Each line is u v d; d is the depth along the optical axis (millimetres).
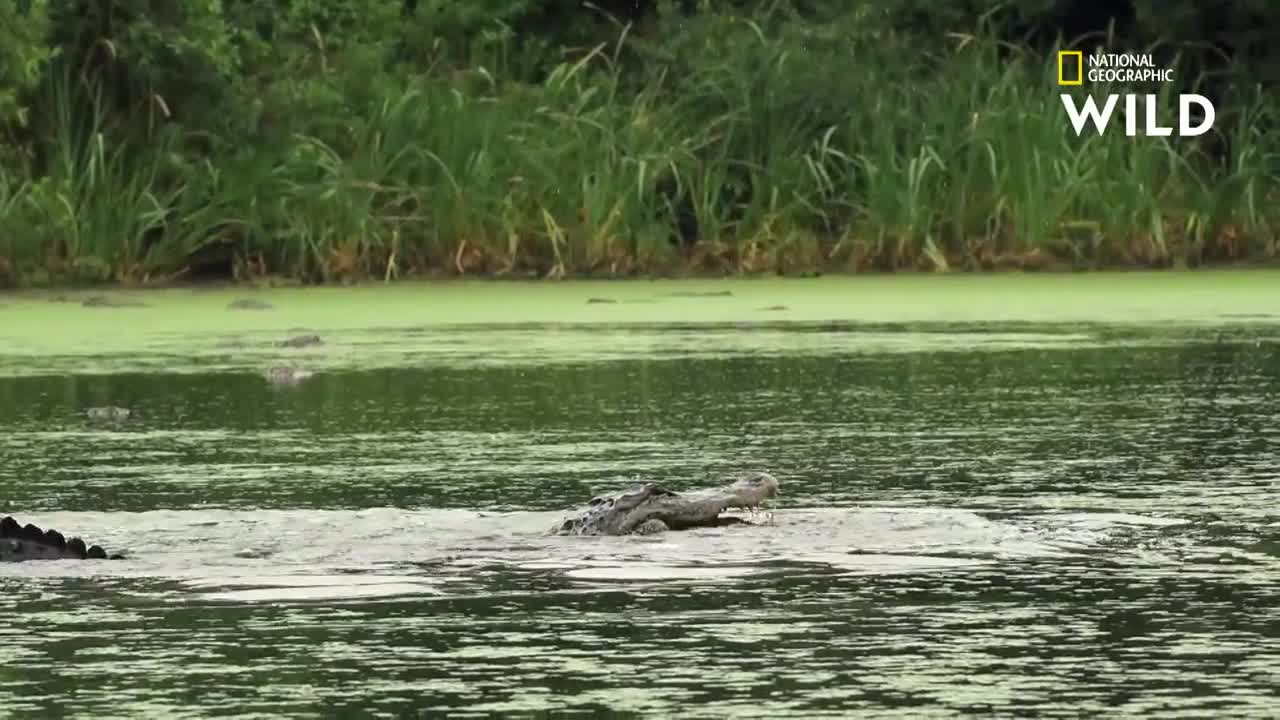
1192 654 30953
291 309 96312
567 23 132125
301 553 40000
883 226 113312
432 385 68625
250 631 33094
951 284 105812
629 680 29562
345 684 29516
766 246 113750
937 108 116000
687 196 117188
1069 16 130000
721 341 81750
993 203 113938
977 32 126938
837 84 117312
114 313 94812
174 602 35469
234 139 111625
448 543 41031
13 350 80500
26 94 109812
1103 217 114625
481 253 111938
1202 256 116188
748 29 125562
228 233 111062
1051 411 61125
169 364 75188
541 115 116000
